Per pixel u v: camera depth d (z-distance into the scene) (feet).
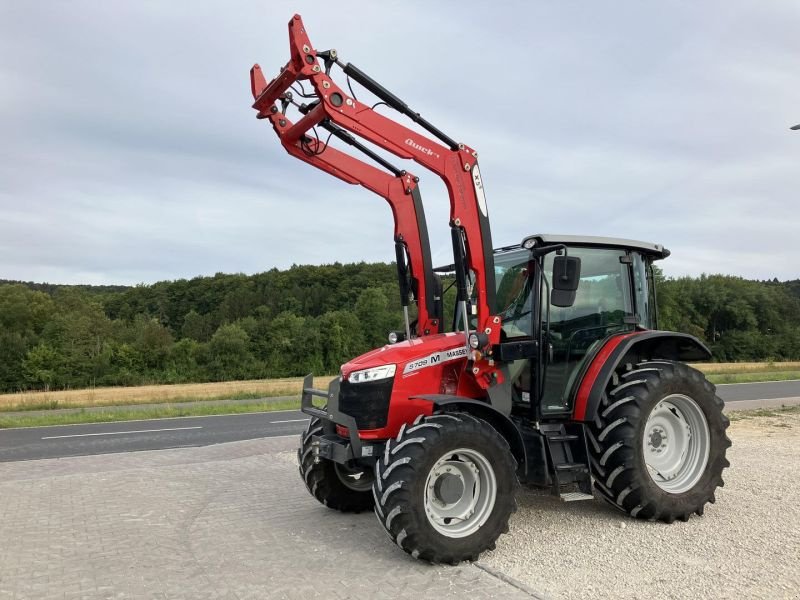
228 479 24.32
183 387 125.70
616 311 19.01
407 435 14.37
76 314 186.29
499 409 16.71
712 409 17.85
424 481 13.93
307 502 20.63
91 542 16.19
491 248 17.08
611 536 15.93
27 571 14.02
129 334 188.75
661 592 12.21
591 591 12.33
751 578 12.84
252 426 49.67
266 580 13.26
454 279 20.58
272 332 195.83
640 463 16.66
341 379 16.55
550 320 17.70
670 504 16.80
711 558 14.11
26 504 20.34
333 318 200.54
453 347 17.02
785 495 19.52
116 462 29.35
